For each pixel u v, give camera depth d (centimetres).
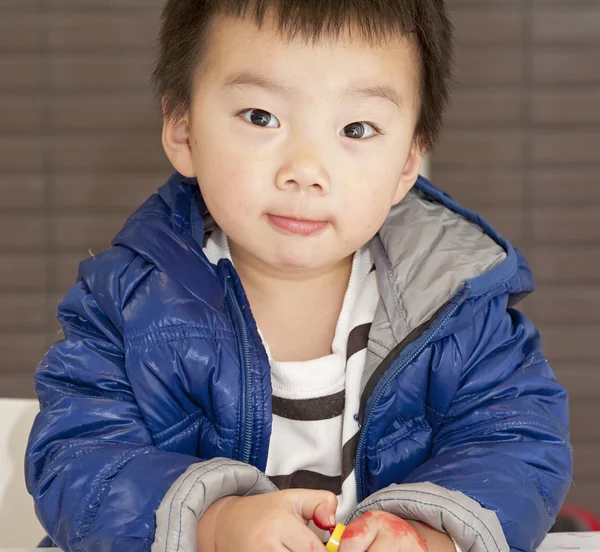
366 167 96
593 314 245
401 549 80
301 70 92
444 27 108
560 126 240
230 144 95
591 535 96
